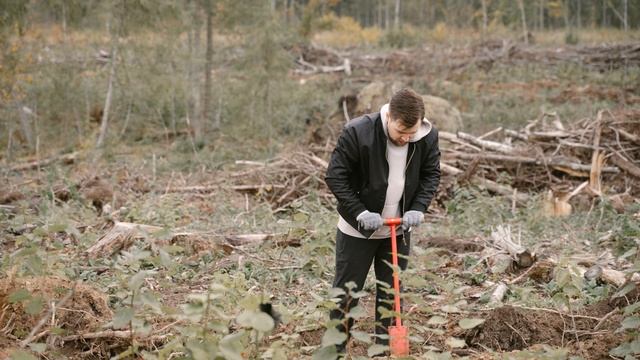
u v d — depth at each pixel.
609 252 7.14
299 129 16.44
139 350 4.50
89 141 14.71
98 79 18.89
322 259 6.41
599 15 38.50
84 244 7.19
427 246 7.72
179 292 6.11
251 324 3.31
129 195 10.62
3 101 15.04
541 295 6.07
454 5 32.72
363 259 4.38
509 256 6.96
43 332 4.32
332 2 36.88
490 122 16.50
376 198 4.21
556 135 12.15
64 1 15.54
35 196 10.84
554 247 7.68
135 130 17.41
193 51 16.73
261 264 6.82
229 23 16.11
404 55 25.98
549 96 19.38
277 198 11.04
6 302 4.57
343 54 26.84
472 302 5.95
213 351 3.51
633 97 18.83
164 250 4.07
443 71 23.28
